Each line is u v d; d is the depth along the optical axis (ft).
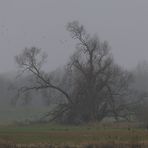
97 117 321.73
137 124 254.88
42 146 167.73
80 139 186.09
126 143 172.86
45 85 323.78
